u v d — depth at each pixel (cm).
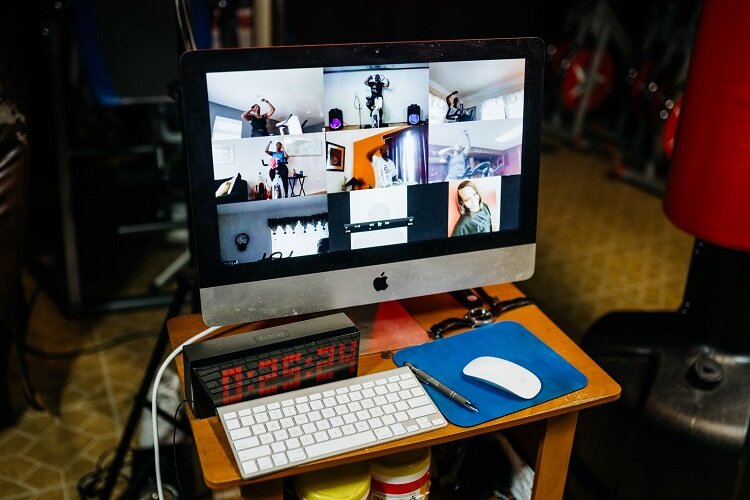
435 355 133
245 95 117
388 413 115
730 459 168
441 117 130
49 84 303
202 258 120
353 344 122
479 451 159
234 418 111
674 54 460
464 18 188
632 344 189
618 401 181
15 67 194
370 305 149
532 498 142
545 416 120
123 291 302
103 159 345
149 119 307
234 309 125
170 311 170
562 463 139
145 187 321
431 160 132
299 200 124
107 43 223
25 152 183
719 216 165
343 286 131
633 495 181
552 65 568
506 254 142
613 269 339
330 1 185
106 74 229
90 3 215
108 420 228
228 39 325
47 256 326
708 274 178
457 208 136
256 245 123
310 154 123
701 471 173
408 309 149
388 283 135
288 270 127
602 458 186
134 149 288
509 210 140
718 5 154
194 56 111
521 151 138
